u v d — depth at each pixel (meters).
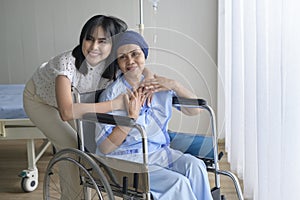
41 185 3.03
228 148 3.32
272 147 1.86
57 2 4.02
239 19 2.75
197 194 1.90
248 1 2.41
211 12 3.85
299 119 1.56
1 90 3.42
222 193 2.78
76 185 2.19
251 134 2.51
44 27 4.07
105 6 3.98
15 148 3.82
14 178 3.16
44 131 2.23
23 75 4.18
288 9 1.58
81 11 4.01
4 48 4.13
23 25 4.08
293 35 1.54
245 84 2.50
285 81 1.62
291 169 1.60
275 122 1.84
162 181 1.79
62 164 2.20
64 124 2.18
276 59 1.81
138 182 1.74
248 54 2.44
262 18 2.00
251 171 2.55
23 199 2.82
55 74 1.92
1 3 4.04
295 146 1.58
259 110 2.06
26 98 2.21
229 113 3.26
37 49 4.12
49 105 2.18
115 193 1.87
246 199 2.60
